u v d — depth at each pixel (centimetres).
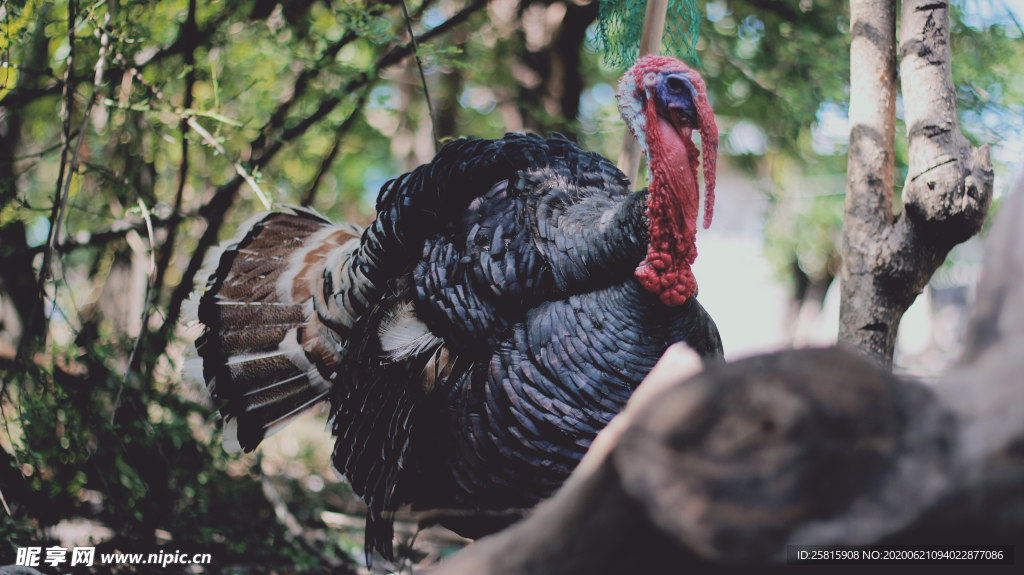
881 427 81
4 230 447
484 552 99
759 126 688
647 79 269
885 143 262
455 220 275
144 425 370
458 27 598
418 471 279
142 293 487
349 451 303
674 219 251
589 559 92
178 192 430
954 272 776
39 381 358
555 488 254
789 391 82
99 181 432
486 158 279
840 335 261
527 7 649
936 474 79
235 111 499
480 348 261
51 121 471
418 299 273
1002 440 78
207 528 382
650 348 250
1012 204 95
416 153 824
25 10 350
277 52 458
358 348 297
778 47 617
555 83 686
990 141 586
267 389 346
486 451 257
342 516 455
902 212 255
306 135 518
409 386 274
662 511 83
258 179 392
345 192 798
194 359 355
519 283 257
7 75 351
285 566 406
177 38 439
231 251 365
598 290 253
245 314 354
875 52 266
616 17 347
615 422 99
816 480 81
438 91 761
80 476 391
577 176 290
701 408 84
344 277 329
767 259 883
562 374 248
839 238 819
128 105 359
